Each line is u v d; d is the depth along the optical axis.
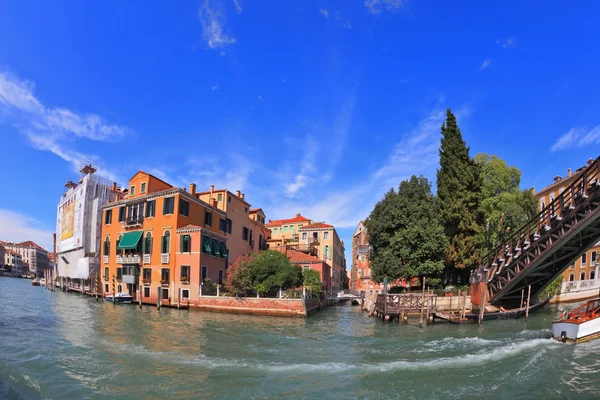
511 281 25.34
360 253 66.00
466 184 31.53
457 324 24.25
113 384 10.54
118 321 22.94
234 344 16.36
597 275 47.34
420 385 10.59
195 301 32.34
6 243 138.88
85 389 10.13
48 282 66.81
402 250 29.80
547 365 12.49
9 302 33.47
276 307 29.66
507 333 19.95
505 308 28.59
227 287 31.81
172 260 34.31
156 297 34.84
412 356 14.05
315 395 9.81
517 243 25.17
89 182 51.88
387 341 17.39
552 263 24.81
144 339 16.84
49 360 12.79
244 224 46.84
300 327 22.80
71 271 54.81
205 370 11.95
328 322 26.16
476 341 17.22
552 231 22.39
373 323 25.48
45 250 155.25
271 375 11.48
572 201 20.92
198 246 33.19
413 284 36.22
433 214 30.56
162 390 10.12
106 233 41.28
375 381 10.93
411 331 21.17
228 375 11.45
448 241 30.61
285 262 33.47
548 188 51.06
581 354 14.00
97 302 37.41
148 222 36.84
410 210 30.27
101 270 41.16
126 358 13.23
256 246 50.66
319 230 64.50
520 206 32.31
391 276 30.69
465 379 11.11
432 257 29.97
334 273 65.50
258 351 14.95
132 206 38.94
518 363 12.79
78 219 52.81
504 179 34.78
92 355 13.55
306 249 56.56
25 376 11.07
